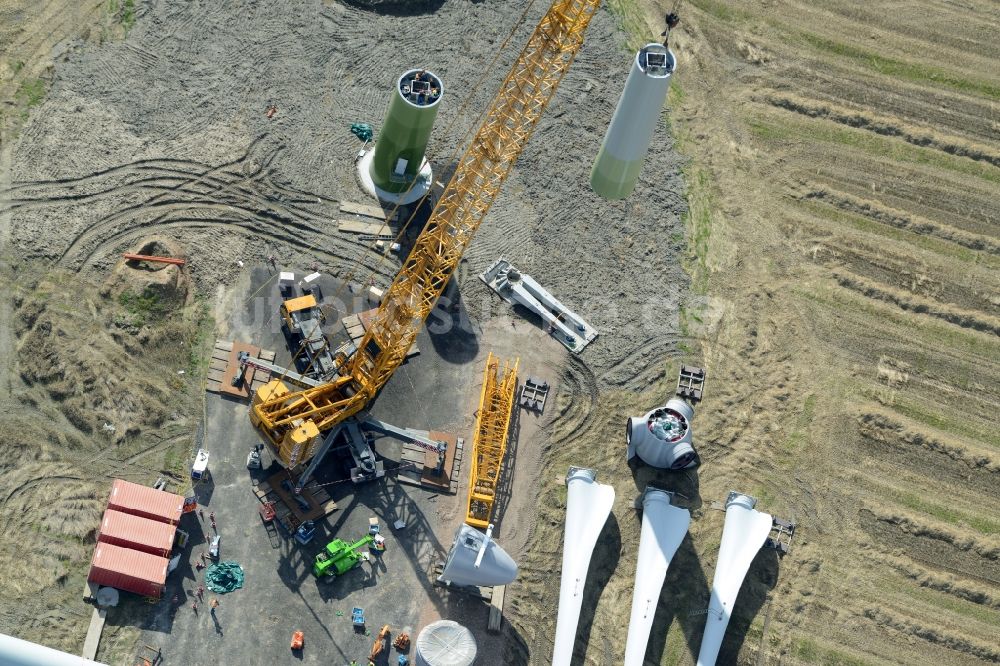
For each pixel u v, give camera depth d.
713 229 82.12
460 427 71.62
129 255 73.38
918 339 79.25
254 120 80.88
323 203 78.25
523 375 74.00
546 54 82.31
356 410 68.81
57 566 63.50
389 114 73.81
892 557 70.94
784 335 78.25
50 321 70.44
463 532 61.84
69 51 81.94
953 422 76.19
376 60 85.31
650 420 70.38
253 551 65.50
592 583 67.69
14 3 83.25
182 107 80.75
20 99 79.44
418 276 67.12
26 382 68.94
